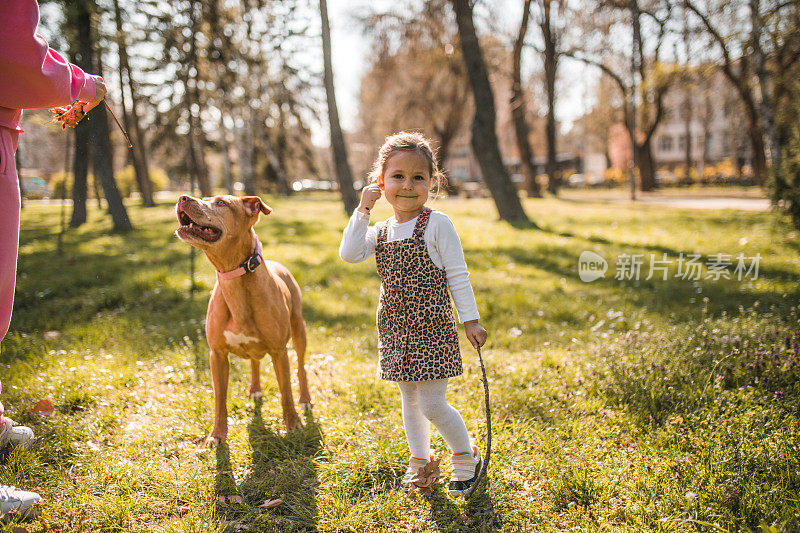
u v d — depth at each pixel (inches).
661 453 114.6
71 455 119.0
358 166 2076.8
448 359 101.8
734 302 235.0
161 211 802.2
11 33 87.5
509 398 145.9
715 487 99.4
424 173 103.5
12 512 95.5
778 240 387.5
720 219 548.7
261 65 949.8
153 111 1012.5
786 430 116.8
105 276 302.8
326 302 253.6
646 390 140.4
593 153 2982.3
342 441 127.6
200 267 323.6
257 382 152.2
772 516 91.5
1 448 115.6
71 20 388.2
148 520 100.7
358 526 97.8
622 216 631.8
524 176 1106.1
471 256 373.1
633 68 669.3
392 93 1146.7
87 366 165.0
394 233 105.2
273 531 96.4
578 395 146.2
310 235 486.0
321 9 602.5
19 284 285.6
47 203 1216.8
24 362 167.3
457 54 857.5
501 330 212.7
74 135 478.9
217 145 1291.8
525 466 115.3
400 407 142.4
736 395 133.9
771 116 538.3
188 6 312.0
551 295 265.3
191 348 186.4
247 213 119.1
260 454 121.9
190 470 113.8
